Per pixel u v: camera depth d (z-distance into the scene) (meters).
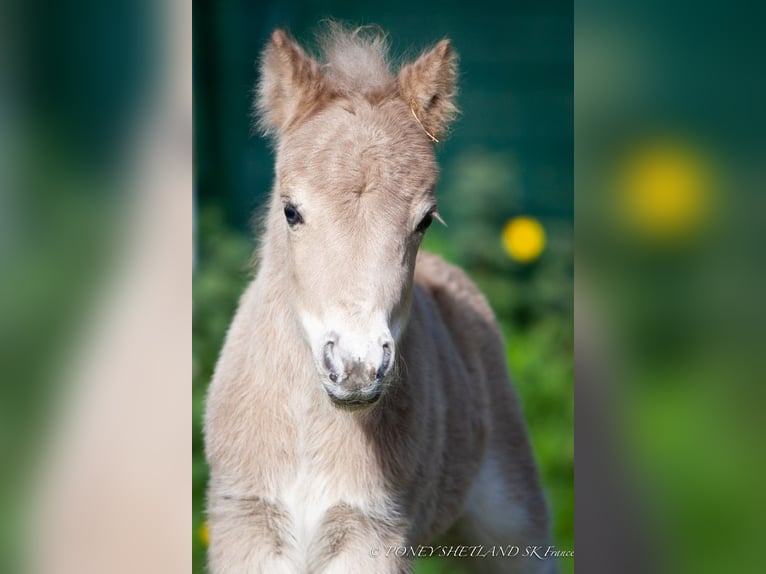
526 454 6.37
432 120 4.74
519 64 9.78
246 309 5.19
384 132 4.27
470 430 5.68
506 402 6.33
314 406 4.78
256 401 4.86
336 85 4.67
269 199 5.42
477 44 9.75
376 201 4.08
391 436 4.83
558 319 8.58
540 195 9.55
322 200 4.10
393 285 4.02
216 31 9.16
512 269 8.87
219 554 4.94
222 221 8.55
